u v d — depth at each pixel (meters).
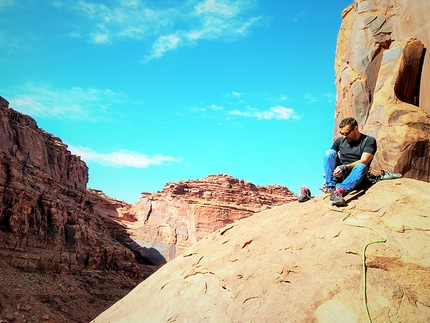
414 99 17.50
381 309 5.38
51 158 73.25
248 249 7.52
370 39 20.06
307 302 5.72
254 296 6.33
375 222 6.60
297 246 6.79
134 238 94.94
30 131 63.28
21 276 43.72
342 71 22.28
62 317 40.97
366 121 18.62
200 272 7.77
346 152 7.94
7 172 49.97
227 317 6.28
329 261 6.20
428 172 15.33
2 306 35.69
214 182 108.44
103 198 105.50
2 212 46.91
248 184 115.50
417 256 5.83
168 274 8.93
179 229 91.62
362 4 21.56
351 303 5.52
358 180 7.38
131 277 66.69
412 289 5.56
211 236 9.48
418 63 17.28
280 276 6.39
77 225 58.22
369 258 5.97
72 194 72.06
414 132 15.50
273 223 7.97
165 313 7.40
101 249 62.25
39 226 51.38
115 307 9.35
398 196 7.00
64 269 51.06
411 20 18.19
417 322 5.20
